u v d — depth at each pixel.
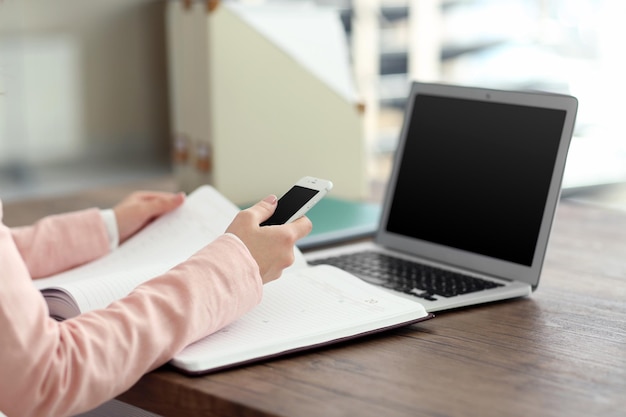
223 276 0.87
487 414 0.72
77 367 0.75
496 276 1.16
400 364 0.84
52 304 0.97
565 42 2.79
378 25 3.14
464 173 1.24
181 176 1.70
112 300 0.95
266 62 1.62
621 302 1.07
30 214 1.63
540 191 1.13
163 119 2.65
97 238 1.24
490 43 2.97
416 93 1.33
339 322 0.91
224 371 0.83
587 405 0.74
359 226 1.41
